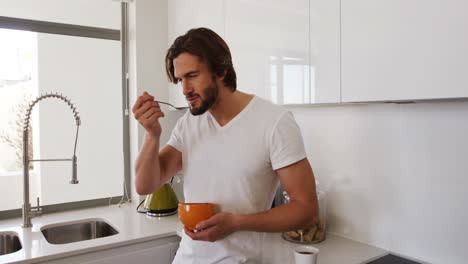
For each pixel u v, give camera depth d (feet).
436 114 4.59
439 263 4.64
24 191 6.68
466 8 3.30
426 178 4.73
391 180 5.13
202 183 3.68
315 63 4.75
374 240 5.39
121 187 8.58
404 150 4.95
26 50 7.64
